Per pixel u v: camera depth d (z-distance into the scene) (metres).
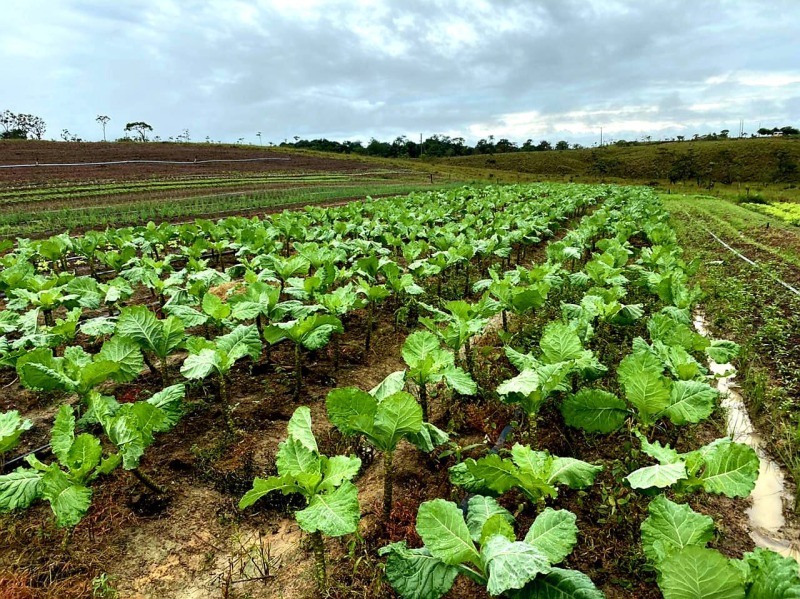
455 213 20.98
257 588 3.39
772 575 2.20
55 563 3.55
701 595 2.19
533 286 7.24
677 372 4.58
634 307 6.35
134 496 4.18
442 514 2.78
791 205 31.30
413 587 2.69
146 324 5.31
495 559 2.46
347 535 3.74
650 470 3.29
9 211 22.12
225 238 12.91
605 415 4.16
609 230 14.77
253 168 53.97
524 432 4.99
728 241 16.81
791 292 9.98
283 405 5.63
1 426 4.00
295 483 3.17
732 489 3.06
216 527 3.93
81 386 4.46
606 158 90.00
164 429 4.13
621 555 3.57
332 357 6.96
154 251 12.62
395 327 8.04
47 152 54.84
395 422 3.48
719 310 9.03
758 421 5.43
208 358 4.80
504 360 6.69
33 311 6.30
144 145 70.06
